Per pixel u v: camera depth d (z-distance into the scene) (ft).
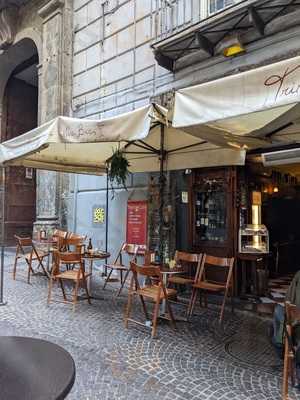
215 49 19.60
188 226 22.08
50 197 31.17
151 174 22.90
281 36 17.17
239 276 20.24
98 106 27.94
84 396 9.51
